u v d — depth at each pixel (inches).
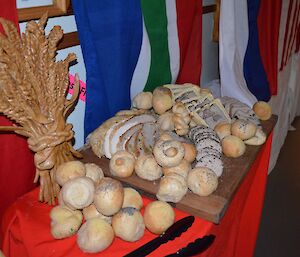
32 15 25.1
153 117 30.2
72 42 30.2
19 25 24.6
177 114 29.8
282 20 71.3
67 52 30.4
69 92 31.4
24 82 21.0
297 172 84.4
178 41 38.2
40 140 22.6
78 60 31.7
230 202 25.3
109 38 29.7
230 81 47.6
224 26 46.2
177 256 20.3
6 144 24.8
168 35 36.8
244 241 42.7
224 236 28.4
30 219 23.2
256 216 42.7
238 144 29.0
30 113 21.8
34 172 27.5
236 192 26.8
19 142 25.5
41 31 21.6
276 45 59.3
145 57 34.6
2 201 25.8
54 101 22.7
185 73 43.6
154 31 34.8
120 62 31.1
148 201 25.1
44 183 24.0
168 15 36.1
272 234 63.7
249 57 53.4
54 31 22.4
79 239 20.6
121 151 26.1
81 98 33.2
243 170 27.7
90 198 21.5
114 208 20.9
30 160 26.7
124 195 22.9
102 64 30.0
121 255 20.7
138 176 26.0
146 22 33.6
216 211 23.1
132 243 21.5
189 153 26.1
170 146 24.2
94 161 27.8
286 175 83.1
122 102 32.8
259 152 32.3
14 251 23.9
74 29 30.5
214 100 33.8
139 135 27.5
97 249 20.3
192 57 43.6
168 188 23.2
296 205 72.3
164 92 32.9
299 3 82.4
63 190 21.7
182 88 35.2
